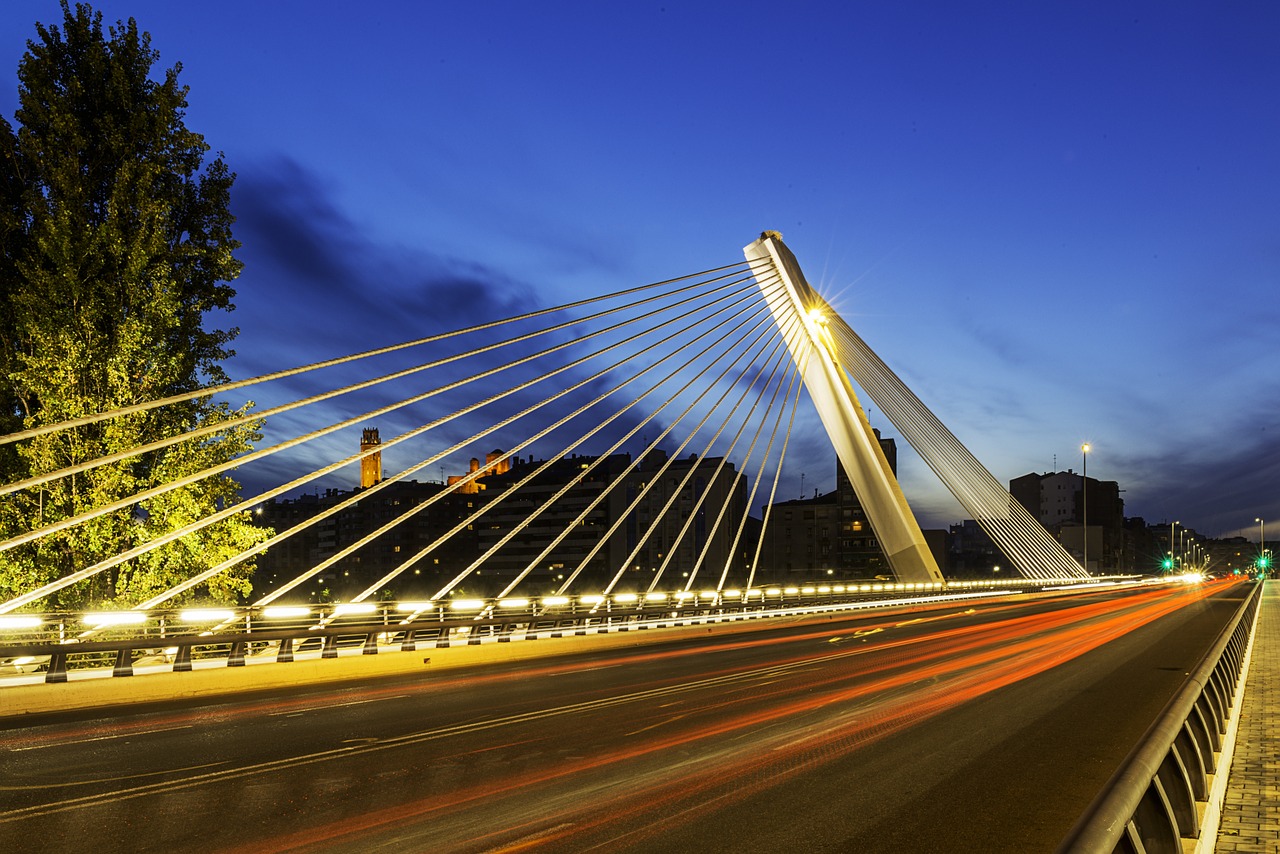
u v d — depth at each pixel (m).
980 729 13.66
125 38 29.36
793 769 10.83
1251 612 33.50
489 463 35.16
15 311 27.42
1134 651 27.02
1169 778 5.49
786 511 143.38
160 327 27.44
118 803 9.18
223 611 22.23
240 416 29.61
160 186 29.88
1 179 28.36
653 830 8.20
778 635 37.03
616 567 139.62
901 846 7.82
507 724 14.29
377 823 8.41
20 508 26.22
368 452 30.53
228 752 12.01
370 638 25.03
